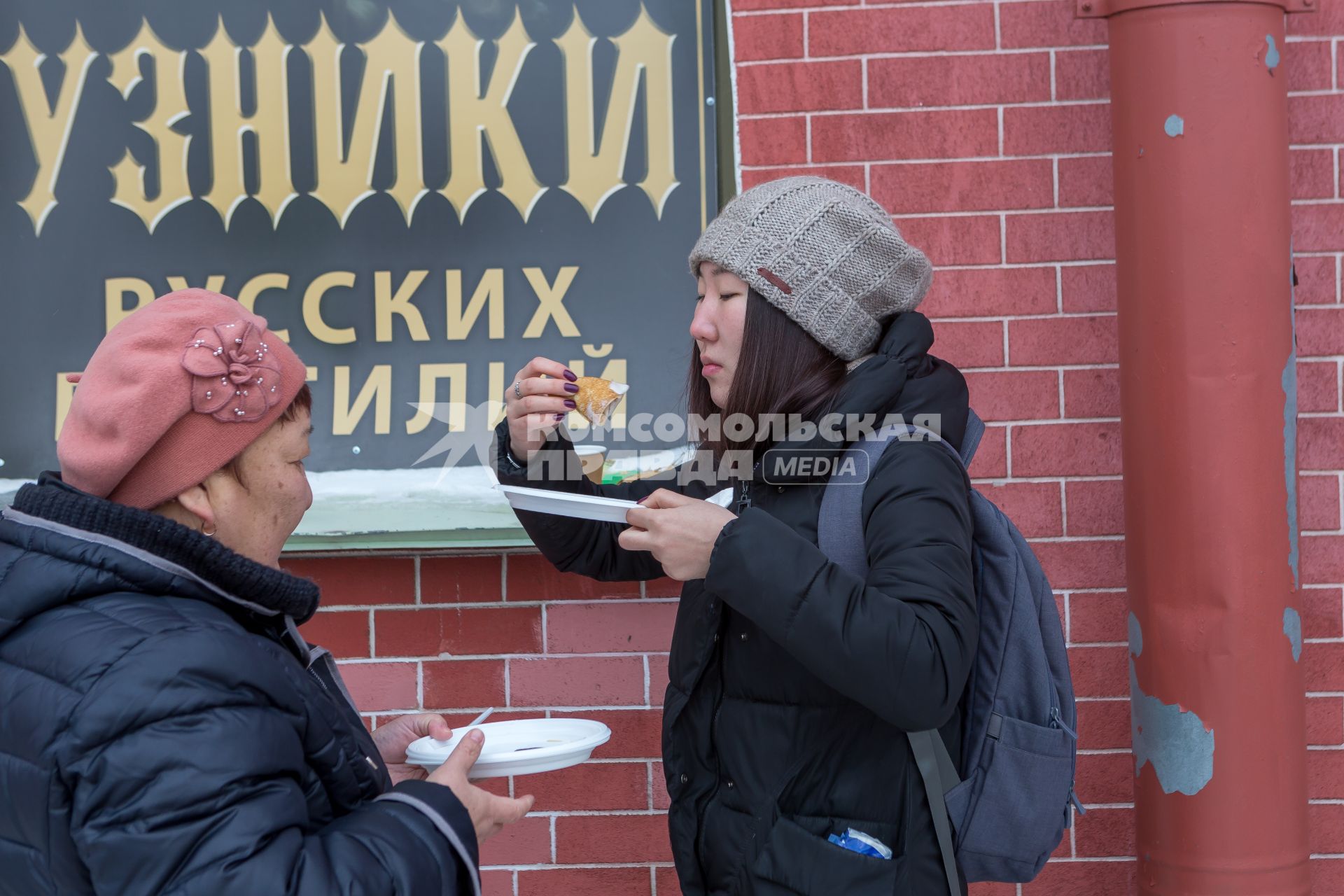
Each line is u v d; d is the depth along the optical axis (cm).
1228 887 216
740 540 137
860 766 151
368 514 239
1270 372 215
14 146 241
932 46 240
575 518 191
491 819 126
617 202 240
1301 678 222
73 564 112
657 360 239
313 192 242
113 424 113
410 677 245
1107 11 224
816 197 162
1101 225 240
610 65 239
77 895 104
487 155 240
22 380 240
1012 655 158
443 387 241
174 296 124
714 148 239
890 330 164
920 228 242
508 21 240
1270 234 214
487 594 244
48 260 241
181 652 104
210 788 100
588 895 246
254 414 121
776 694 155
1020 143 240
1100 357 241
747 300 163
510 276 241
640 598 243
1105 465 241
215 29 241
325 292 242
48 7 240
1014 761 155
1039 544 243
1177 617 217
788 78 241
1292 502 219
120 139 241
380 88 240
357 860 106
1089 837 244
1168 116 213
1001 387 242
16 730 104
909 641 131
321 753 117
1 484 239
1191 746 217
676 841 167
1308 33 236
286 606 125
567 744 150
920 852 150
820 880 147
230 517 124
